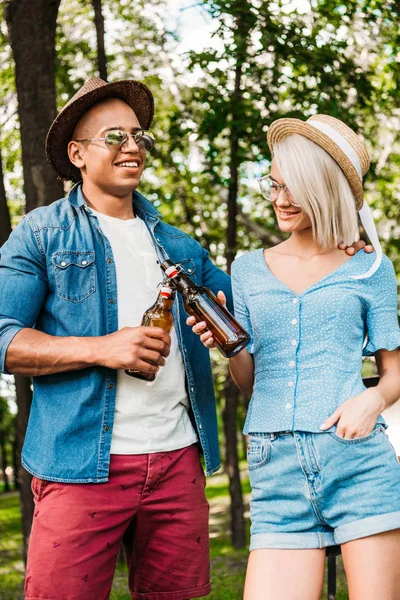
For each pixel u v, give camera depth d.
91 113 2.98
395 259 11.34
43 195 5.76
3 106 8.80
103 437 2.81
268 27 7.00
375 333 2.59
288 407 2.53
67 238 2.92
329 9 7.87
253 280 2.70
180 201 11.06
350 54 8.53
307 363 2.55
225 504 14.48
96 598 2.84
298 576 2.51
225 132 8.32
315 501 2.50
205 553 3.04
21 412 6.17
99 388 2.82
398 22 8.03
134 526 3.03
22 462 2.92
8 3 5.83
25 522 6.23
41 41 5.80
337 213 2.62
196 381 3.06
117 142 2.90
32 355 2.72
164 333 2.69
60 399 2.84
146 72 9.34
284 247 2.77
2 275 2.87
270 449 2.56
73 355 2.70
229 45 7.06
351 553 2.46
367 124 9.36
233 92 7.50
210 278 3.31
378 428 2.52
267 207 10.40
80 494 2.80
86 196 3.06
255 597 2.50
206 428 3.06
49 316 2.92
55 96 5.89
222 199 10.48
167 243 3.15
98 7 6.77
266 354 2.62
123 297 2.92
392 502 2.45
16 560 9.37
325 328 2.56
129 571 3.12
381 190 10.66
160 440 2.89
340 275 2.60
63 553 2.77
